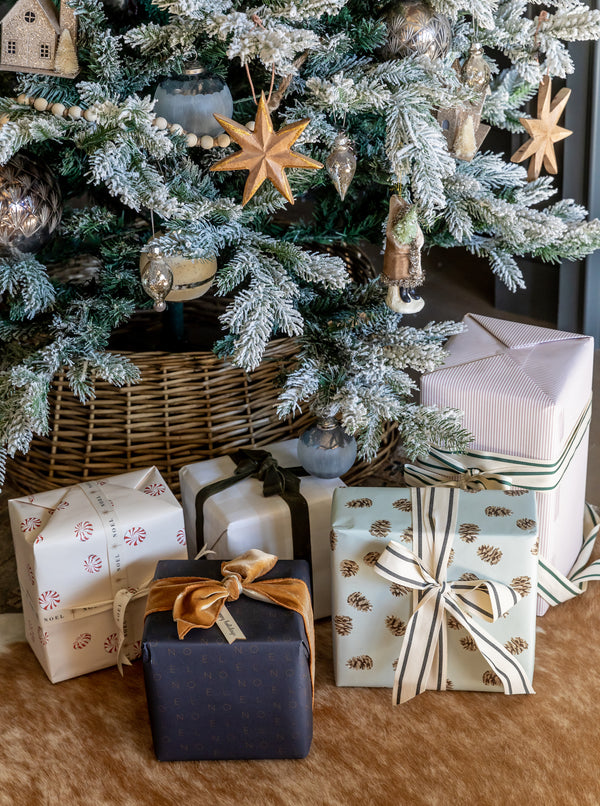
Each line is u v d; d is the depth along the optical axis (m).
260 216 1.46
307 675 1.05
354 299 1.45
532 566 1.10
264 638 1.02
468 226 1.31
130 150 1.15
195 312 1.80
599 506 1.59
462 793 1.05
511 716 1.15
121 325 1.76
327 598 1.31
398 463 1.66
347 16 1.28
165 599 1.08
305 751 1.09
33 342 1.41
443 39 1.27
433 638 1.13
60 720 1.16
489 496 1.16
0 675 1.23
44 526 1.17
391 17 1.25
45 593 1.15
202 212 1.19
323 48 1.21
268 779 1.07
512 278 1.41
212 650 1.01
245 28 1.04
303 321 1.29
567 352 1.31
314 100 1.23
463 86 1.23
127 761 1.10
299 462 1.37
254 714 1.06
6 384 1.27
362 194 1.49
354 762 1.09
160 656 1.02
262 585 1.09
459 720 1.15
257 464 1.32
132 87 1.27
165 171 1.30
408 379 1.30
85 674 1.23
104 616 1.20
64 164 1.25
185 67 1.22
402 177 1.17
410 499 1.15
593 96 1.85
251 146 1.09
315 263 1.25
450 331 1.34
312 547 1.27
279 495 1.27
